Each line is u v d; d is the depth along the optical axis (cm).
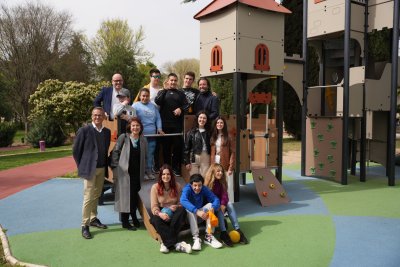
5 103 2739
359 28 793
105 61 3581
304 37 864
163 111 535
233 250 388
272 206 591
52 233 447
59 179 852
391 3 758
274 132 668
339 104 901
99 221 471
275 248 393
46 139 2147
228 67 610
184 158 516
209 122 532
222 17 619
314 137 852
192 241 413
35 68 2859
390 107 766
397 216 518
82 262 355
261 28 623
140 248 394
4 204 607
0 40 2803
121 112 473
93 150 430
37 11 2883
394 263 350
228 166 545
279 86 663
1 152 1964
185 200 404
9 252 382
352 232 446
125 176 441
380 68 908
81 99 2242
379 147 916
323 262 354
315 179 847
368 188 739
